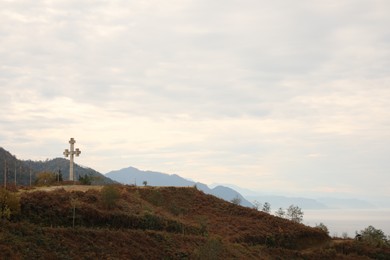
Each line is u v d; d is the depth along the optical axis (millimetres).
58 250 36031
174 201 70188
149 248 43406
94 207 48312
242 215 72688
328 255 66500
